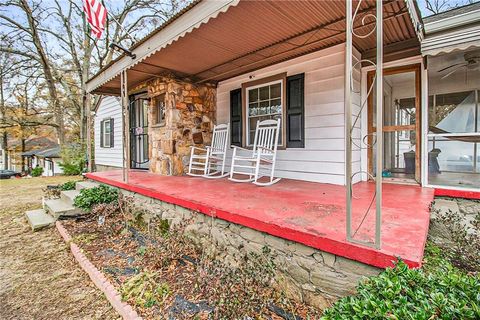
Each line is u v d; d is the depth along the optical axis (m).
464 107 3.13
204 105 5.44
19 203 5.78
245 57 4.10
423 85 3.39
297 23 2.98
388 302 1.05
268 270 2.02
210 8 2.48
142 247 3.01
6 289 2.36
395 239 1.67
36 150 21.11
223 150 5.00
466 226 2.67
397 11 2.68
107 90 6.35
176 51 3.80
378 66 1.51
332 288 1.72
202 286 2.12
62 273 2.65
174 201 3.08
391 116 4.39
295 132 4.25
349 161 1.62
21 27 11.50
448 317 0.94
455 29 2.83
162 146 5.31
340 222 2.04
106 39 12.61
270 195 3.09
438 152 3.34
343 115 3.72
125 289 2.16
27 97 14.30
